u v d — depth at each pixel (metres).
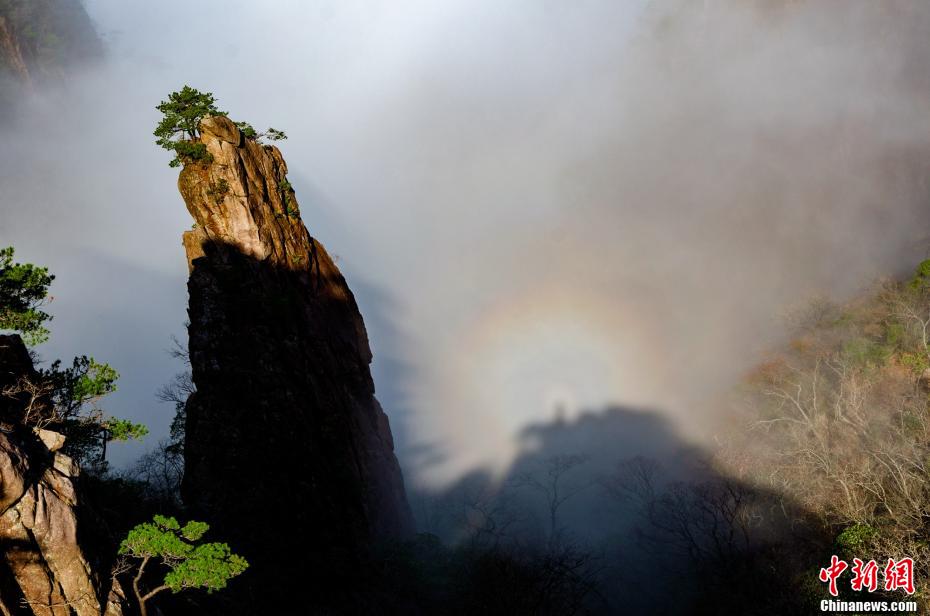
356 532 62.22
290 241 70.06
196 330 59.72
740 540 65.38
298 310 67.50
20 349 35.22
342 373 73.19
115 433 35.97
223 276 61.94
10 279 32.75
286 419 59.28
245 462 56.44
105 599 28.70
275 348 61.16
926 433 56.94
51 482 28.58
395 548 65.56
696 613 62.56
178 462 69.88
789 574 54.62
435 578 65.94
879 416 64.00
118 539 33.56
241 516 54.22
